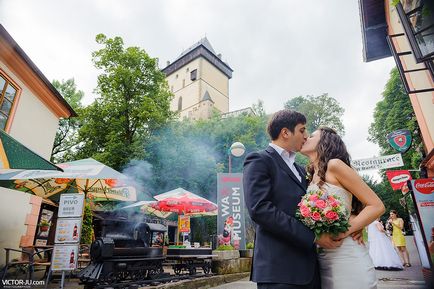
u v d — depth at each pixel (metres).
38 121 10.84
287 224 1.86
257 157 2.15
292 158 2.42
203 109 56.53
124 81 20.53
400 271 8.35
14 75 9.40
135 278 6.38
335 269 2.00
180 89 68.69
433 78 5.70
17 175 6.94
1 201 8.40
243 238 10.20
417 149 13.45
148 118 20.14
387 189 37.56
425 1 4.94
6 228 8.51
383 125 28.84
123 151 18.97
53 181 8.45
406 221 29.83
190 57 68.50
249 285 7.27
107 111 19.84
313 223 1.89
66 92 27.34
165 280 6.83
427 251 5.79
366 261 2.03
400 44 9.71
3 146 4.37
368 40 11.14
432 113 7.67
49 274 5.37
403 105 26.31
